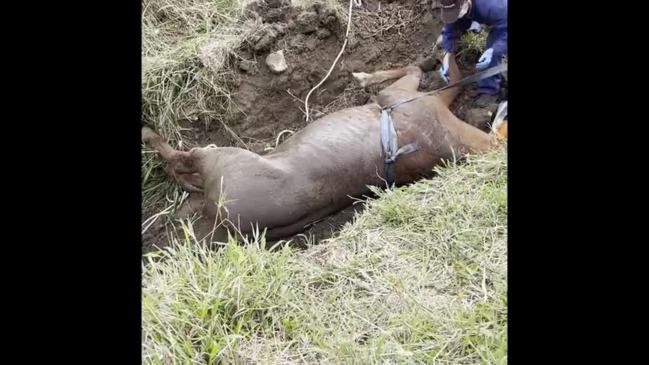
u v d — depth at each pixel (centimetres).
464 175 330
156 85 360
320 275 296
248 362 263
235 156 318
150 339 259
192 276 284
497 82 362
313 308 282
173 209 337
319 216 326
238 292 276
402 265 299
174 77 364
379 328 273
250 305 278
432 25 390
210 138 367
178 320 266
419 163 335
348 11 393
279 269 291
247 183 311
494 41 359
